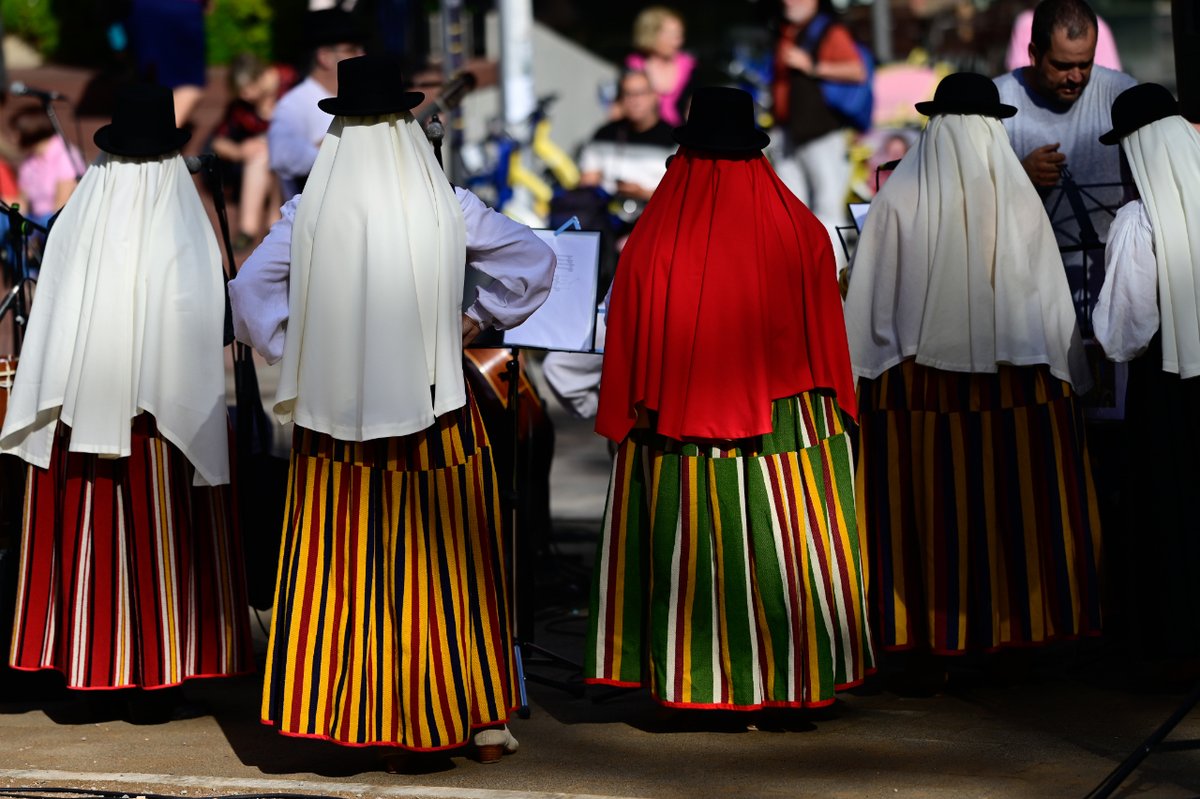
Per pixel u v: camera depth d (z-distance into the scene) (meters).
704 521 7.55
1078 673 8.70
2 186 16.05
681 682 7.58
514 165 21.94
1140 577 8.16
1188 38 9.66
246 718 8.23
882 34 28.88
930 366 8.03
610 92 27.19
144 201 7.86
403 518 7.10
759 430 7.44
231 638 7.99
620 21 31.12
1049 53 9.03
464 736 7.15
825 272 7.68
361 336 7.01
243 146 17.84
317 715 7.12
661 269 7.55
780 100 16.78
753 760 7.30
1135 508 8.16
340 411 7.03
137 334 7.79
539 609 10.31
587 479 14.25
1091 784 6.80
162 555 7.86
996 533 8.10
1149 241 7.93
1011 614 8.12
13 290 8.67
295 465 7.26
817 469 7.63
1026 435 8.11
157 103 7.89
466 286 7.54
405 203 7.06
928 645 8.12
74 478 7.87
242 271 7.19
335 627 7.12
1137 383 8.14
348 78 7.02
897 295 8.17
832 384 7.67
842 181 16.75
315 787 7.00
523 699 8.09
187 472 7.90
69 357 7.85
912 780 6.94
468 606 7.22
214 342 7.83
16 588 8.23
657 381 7.52
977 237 8.01
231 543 8.02
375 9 19.81
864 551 8.23
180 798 6.87
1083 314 9.04
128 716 8.26
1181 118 8.13
